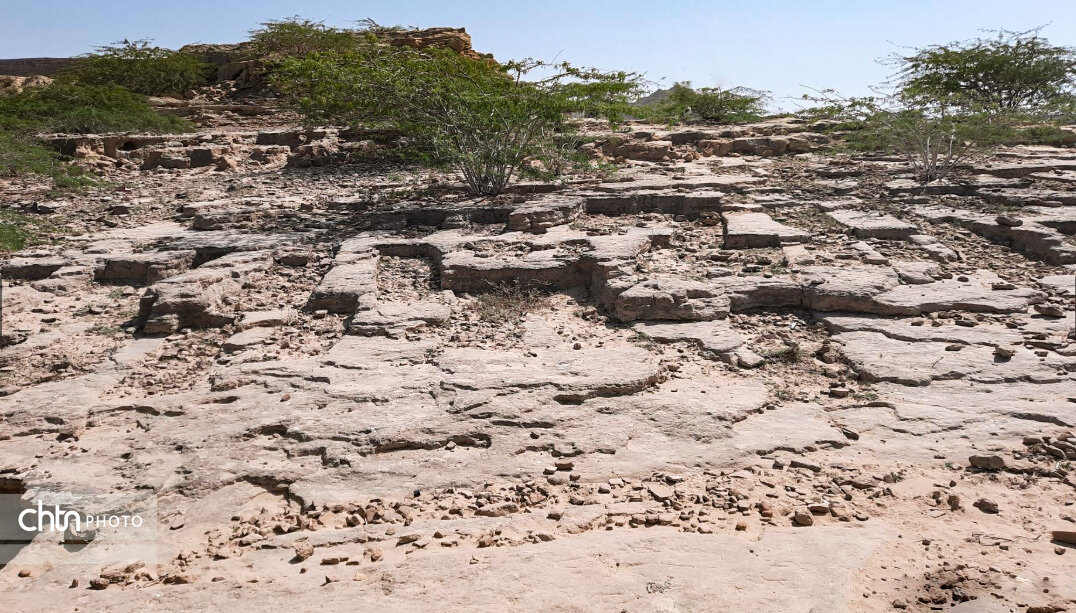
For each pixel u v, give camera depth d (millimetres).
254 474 4910
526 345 7066
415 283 8875
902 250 9508
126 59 29125
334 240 10328
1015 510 4434
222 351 7191
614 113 12828
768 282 8062
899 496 4609
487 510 4469
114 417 5809
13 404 5949
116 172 16641
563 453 5125
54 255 9859
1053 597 3445
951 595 3467
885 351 6703
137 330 7789
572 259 8789
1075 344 6680
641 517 4328
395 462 5055
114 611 3494
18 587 3840
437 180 14273
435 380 6152
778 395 6078
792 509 4422
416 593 3500
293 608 3430
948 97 14133
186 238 10469
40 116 21125
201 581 3793
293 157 16938
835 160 16531
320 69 13625
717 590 3459
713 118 24453
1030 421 5488
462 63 13586
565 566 3699
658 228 10398
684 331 7281
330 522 4445
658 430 5406
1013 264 9148
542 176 13594
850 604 3363
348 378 6242
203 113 24953
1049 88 22391
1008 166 14516
